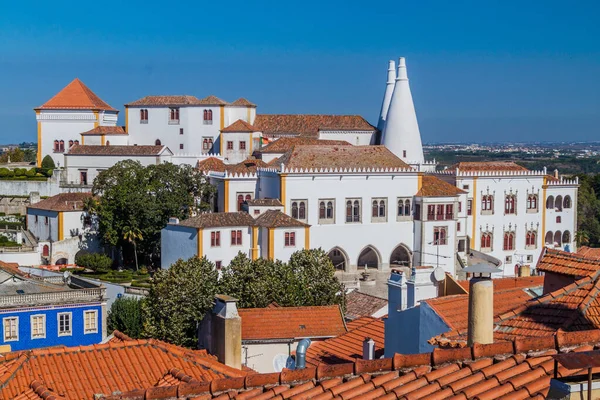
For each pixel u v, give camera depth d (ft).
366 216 401.49
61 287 249.75
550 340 62.28
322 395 59.16
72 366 103.24
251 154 505.25
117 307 282.15
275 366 188.44
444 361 61.62
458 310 105.60
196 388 64.23
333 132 529.45
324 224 393.29
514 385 56.80
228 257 352.28
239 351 134.72
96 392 98.37
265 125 538.47
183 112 520.83
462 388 57.52
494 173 450.71
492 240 453.99
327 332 194.49
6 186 498.69
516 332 75.82
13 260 375.45
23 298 227.20
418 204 408.05
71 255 410.72
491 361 60.95
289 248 357.61
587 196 652.48
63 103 533.14
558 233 480.64
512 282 137.49
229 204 406.82
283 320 196.03
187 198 396.78
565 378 55.06
